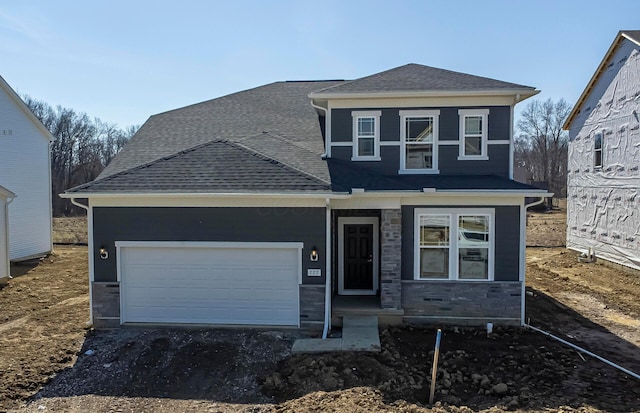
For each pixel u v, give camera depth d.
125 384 9.30
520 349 10.71
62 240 31.77
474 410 7.82
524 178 63.50
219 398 8.75
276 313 12.09
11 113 21.98
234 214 11.97
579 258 23.09
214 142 13.91
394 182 12.84
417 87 13.80
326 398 8.10
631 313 14.23
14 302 15.33
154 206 12.07
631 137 19.86
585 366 9.86
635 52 19.47
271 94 20.42
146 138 16.62
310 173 12.57
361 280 14.41
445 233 12.60
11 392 8.82
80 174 64.75
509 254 12.41
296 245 11.84
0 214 18.33
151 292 12.28
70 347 10.97
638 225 19.33
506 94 13.39
